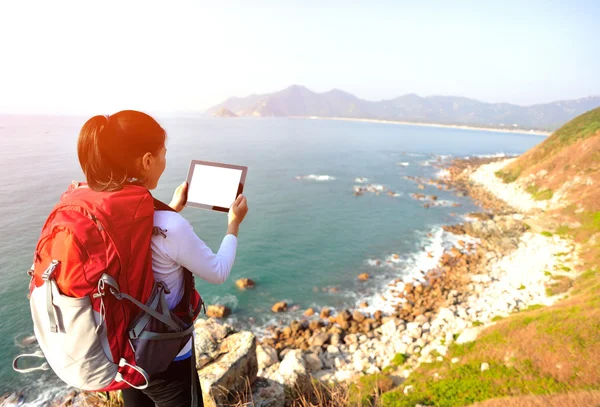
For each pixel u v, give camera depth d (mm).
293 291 28141
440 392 13961
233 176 2314
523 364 14859
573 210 42500
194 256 1611
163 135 1714
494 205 54719
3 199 50781
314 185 67438
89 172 1498
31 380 17672
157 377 1792
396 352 20266
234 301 26500
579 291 24500
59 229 1339
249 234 40094
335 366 19312
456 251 35625
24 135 174750
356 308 26078
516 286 27938
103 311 1332
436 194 61562
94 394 4090
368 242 38750
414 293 28000
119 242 1350
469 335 19172
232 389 4871
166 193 57531
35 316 1383
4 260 30625
